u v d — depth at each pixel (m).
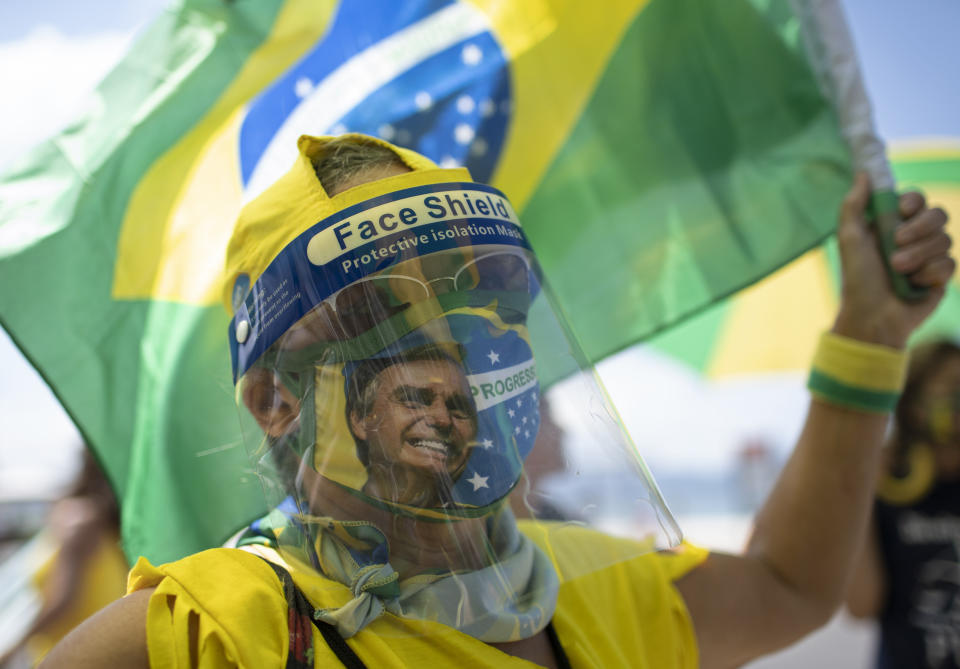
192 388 1.20
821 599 1.24
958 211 3.21
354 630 0.78
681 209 1.51
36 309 1.17
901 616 2.46
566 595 0.96
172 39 1.30
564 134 1.52
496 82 1.50
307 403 0.86
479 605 0.82
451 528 0.83
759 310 3.70
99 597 2.52
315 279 0.87
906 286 1.25
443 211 0.91
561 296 1.48
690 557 1.16
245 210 0.98
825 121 1.41
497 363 0.88
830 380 1.24
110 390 1.18
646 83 1.53
